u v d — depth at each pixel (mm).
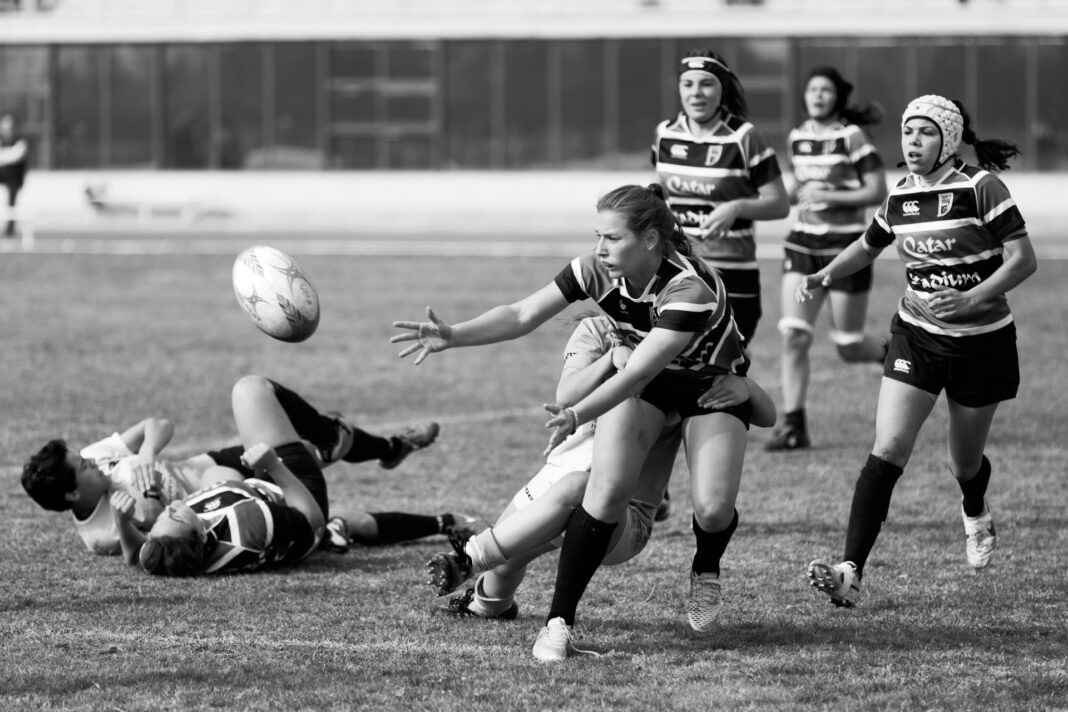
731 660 20719
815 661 20656
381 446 29094
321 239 115938
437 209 143500
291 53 145125
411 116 144500
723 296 20797
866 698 18969
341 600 23766
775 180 33000
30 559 26328
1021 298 72312
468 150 144375
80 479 26047
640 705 18641
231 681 19469
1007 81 135250
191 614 22844
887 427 24016
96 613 22844
